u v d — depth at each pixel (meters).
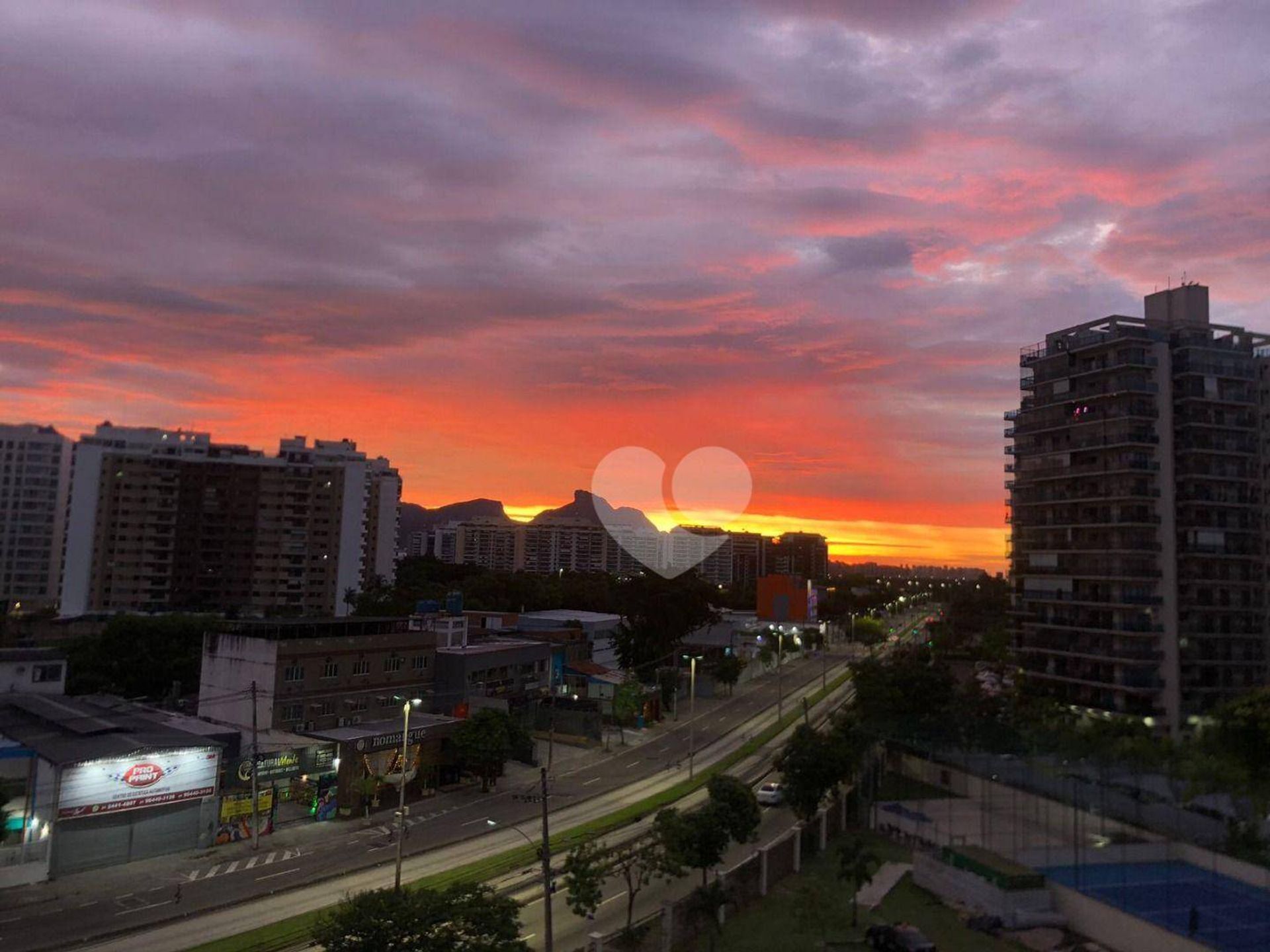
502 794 67.62
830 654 169.38
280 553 148.25
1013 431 101.69
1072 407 94.25
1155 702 84.31
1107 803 54.72
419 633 83.50
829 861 52.31
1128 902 41.94
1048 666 92.62
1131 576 85.94
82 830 48.97
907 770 68.81
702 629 153.50
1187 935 37.78
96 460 141.88
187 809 53.44
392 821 59.62
